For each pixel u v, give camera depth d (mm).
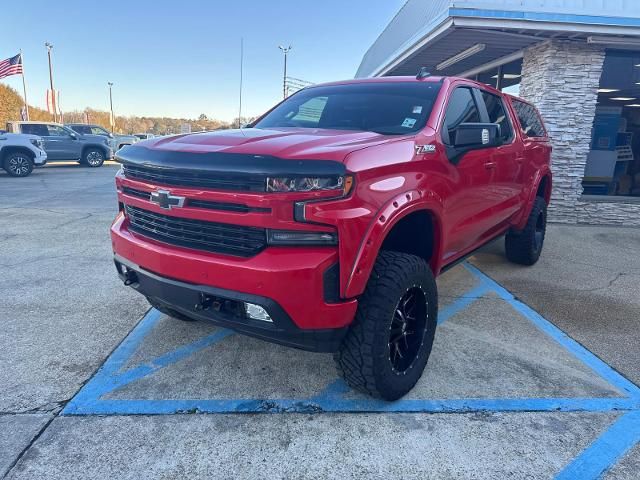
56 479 2160
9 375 3047
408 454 2371
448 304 4457
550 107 7961
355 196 2303
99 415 2639
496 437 2510
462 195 3414
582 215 8477
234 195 2316
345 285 2320
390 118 3371
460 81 3820
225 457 2328
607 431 2570
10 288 4676
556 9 6879
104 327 3801
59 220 8312
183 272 2508
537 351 3512
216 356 3348
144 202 2777
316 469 2262
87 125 24500
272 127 3686
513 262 5824
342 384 3012
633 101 9914
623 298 4688
